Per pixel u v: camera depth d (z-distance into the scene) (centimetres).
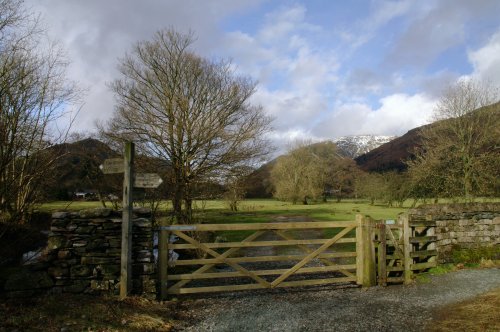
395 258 855
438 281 862
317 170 5006
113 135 1603
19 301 586
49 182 1078
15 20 957
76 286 645
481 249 1049
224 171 1691
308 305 693
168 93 1642
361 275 829
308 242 800
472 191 2508
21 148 827
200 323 597
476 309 652
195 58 1748
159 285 710
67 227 656
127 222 653
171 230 722
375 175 4184
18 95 817
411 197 3616
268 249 1451
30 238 1015
